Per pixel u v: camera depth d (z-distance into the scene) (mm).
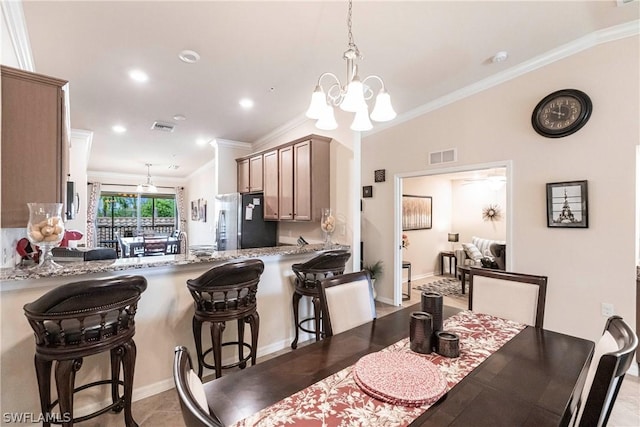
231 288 2107
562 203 2703
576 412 946
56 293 1399
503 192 6621
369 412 925
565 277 2709
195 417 610
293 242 4367
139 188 7793
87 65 2662
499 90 3137
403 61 2738
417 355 1297
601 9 2125
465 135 3451
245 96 3385
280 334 2936
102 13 1981
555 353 1327
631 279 2385
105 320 1604
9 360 1679
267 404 968
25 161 1695
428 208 6723
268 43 2371
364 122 1776
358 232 3488
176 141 5324
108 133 4762
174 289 2287
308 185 3605
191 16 2029
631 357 855
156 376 2203
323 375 1155
